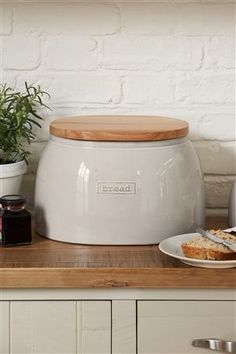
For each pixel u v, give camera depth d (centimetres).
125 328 211
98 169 221
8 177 235
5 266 209
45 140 256
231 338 212
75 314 211
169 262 213
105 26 250
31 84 253
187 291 210
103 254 219
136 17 250
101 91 254
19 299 210
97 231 224
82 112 254
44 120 254
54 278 208
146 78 253
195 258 209
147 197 222
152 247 225
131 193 222
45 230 231
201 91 254
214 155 257
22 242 225
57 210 227
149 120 241
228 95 254
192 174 227
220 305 211
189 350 212
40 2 249
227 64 253
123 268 208
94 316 211
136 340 212
